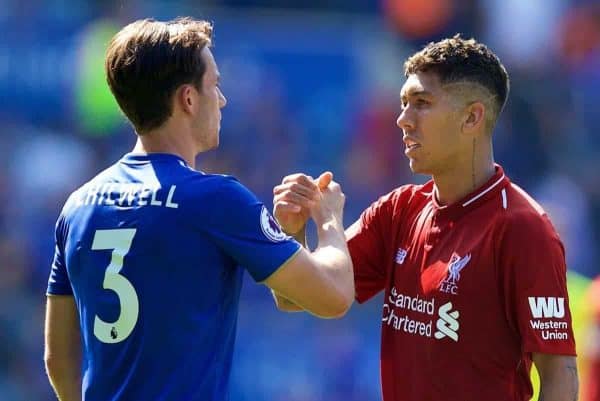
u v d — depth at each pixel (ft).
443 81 50.57
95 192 47.03
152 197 45.75
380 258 53.88
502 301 49.39
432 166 51.01
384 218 53.88
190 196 45.55
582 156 173.37
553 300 48.60
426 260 51.03
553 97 177.47
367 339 133.69
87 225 46.55
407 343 51.06
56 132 155.12
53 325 49.11
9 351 136.67
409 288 51.39
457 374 49.62
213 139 47.91
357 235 54.19
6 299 140.15
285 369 132.26
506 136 170.91
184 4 171.42
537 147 172.04
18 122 154.20
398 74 166.40
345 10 175.01
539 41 181.57
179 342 44.91
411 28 174.70
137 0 162.61
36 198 150.30
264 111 156.15
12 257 143.33
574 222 165.68
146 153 47.19
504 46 180.34
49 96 155.53
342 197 51.34
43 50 155.94
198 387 44.83
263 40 159.63
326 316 47.55
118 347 45.44
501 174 51.08
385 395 52.08
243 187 46.73
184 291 45.11
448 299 49.85
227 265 46.19
